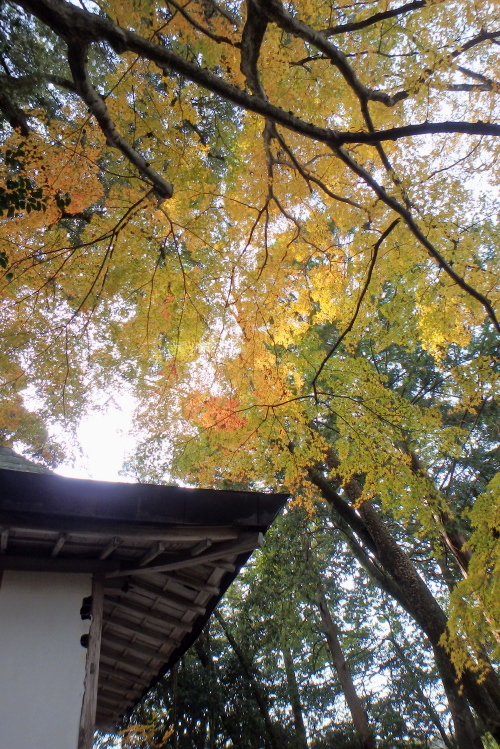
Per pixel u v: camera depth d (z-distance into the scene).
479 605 5.34
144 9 4.52
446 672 9.59
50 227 5.97
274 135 5.54
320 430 9.83
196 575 4.33
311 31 4.07
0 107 4.90
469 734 9.78
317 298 7.09
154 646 5.14
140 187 6.05
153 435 7.19
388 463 6.82
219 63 5.00
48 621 3.53
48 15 3.36
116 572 3.92
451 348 10.32
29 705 3.22
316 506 12.26
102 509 3.35
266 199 6.30
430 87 4.73
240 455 7.18
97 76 6.26
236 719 11.66
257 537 3.71
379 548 9.16
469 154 5.75
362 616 15.80
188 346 7.09
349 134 4.23
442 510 7.26
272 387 7.04
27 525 3.28
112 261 6.18
